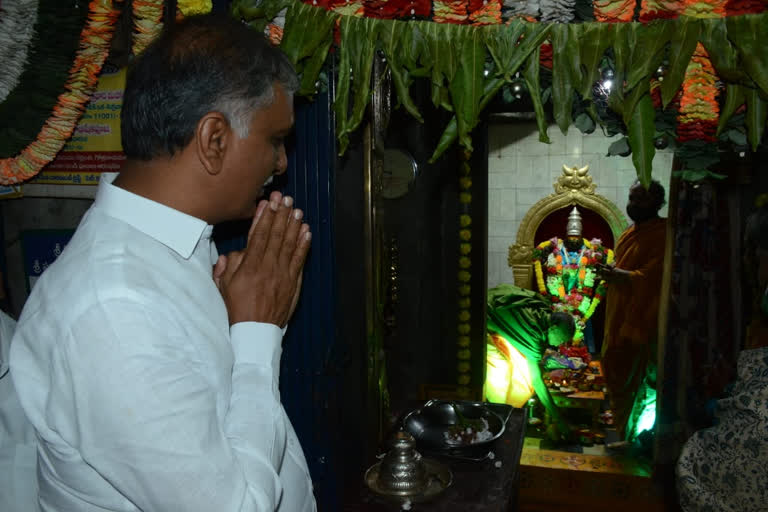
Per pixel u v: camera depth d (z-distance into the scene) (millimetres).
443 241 3174
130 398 549
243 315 776
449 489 1485
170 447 550
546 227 5516
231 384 725
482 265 3141
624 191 5215
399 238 2902
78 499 651
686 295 2660
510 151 5469
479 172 3100
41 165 1325
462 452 1634
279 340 795
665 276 2727
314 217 1357
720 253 2598
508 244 5531
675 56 1052
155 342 585
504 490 1473
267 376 743
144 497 565
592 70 1095
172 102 653
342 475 1447
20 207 1462
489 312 3605
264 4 1178
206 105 661
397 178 2879
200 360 669
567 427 3252
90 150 1356
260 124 711
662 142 1165
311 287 1374
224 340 734
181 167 687
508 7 1159
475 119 1163
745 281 2564
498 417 1858
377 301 1496
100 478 628
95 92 1332
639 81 1075
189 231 706
